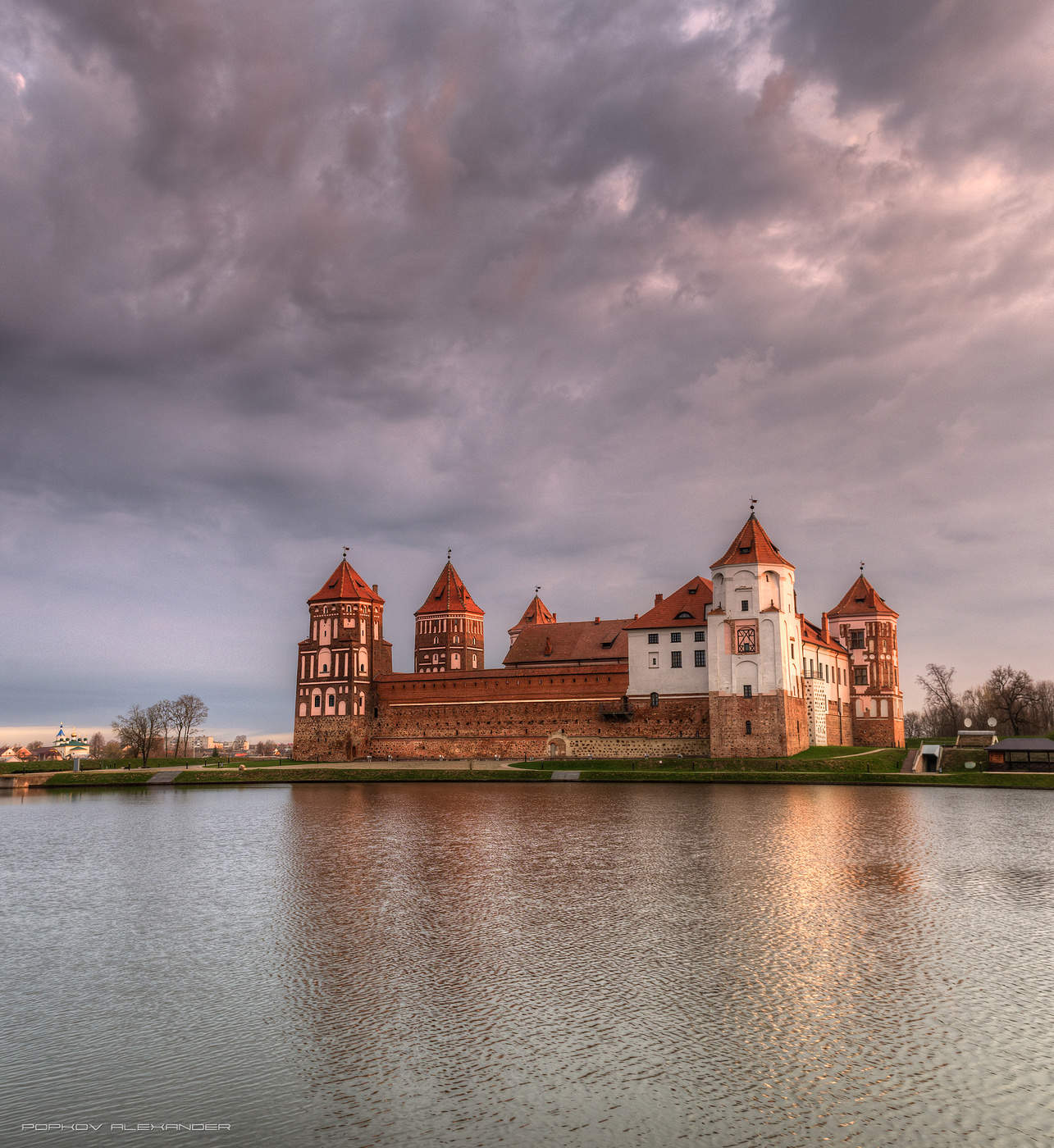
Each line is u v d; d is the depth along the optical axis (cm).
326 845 5278
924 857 4541
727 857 4572
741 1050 2102
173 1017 2383
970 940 2967
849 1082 1934
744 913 3344
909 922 3206
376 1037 2208
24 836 6119
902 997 2427
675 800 7581
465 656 16688
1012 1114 1798
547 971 2681
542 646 13888
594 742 12006
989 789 8750
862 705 14225
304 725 13800
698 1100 1869
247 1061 2089
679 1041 2152
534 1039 2180
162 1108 1867
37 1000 2536
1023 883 3875
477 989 2536
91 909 3694
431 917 3369
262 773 11569
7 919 3534
